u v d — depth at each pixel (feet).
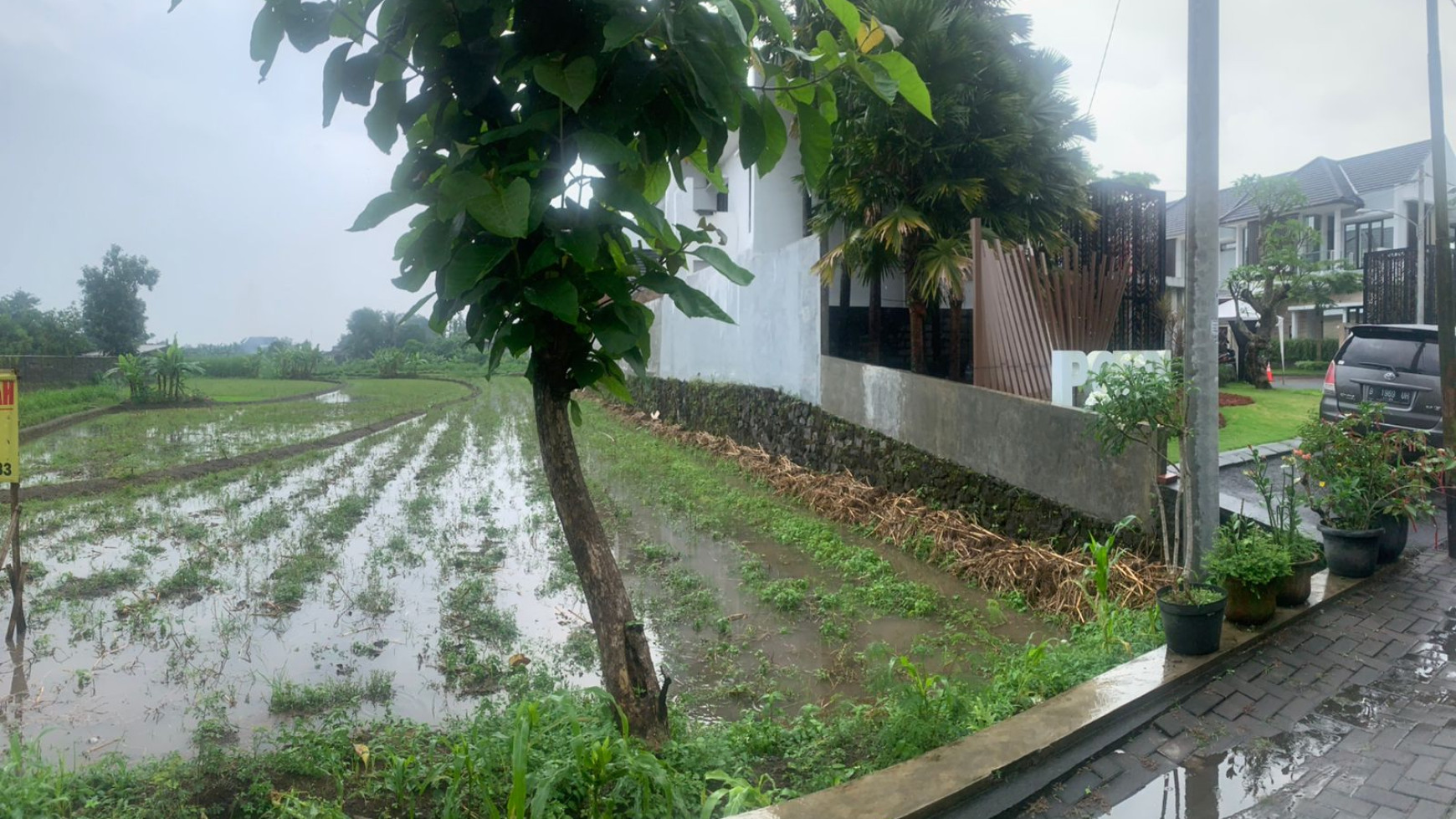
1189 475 18.17
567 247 9.62
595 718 12.66
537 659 18.81
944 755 12.55
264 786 11.60
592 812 10.14
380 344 202.08
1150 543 22.04
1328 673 16.05
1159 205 44.80
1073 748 13.20
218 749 13.08
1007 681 15.37
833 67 10.90
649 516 33.55
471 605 22.29
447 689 17.26
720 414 50.55
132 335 151.84
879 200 35.04
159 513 34.42
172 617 21.58
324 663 18.63
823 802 11.17
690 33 9.46
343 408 86.63
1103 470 23.58
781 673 18.07
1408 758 12.91
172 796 11.71
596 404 81.87
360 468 47.29
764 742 13.64
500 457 51.52
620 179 10.53
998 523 26.91
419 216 9.98
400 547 28.55
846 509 31.58
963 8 34.30
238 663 18.58
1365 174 102.17
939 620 21.33
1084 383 25.16
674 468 43.11
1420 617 18.86
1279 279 71.31
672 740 12.31
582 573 12.26
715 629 20.94
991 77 33.73
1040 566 22.65
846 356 46.19
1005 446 27.27
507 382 141.90
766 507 33.60
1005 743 12.87
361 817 10.96
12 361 83.15
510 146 10.16
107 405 86.69
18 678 17.78
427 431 65.67
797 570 25.88
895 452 32.81
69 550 28.32
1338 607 19.56
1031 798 11.93
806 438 39.58
